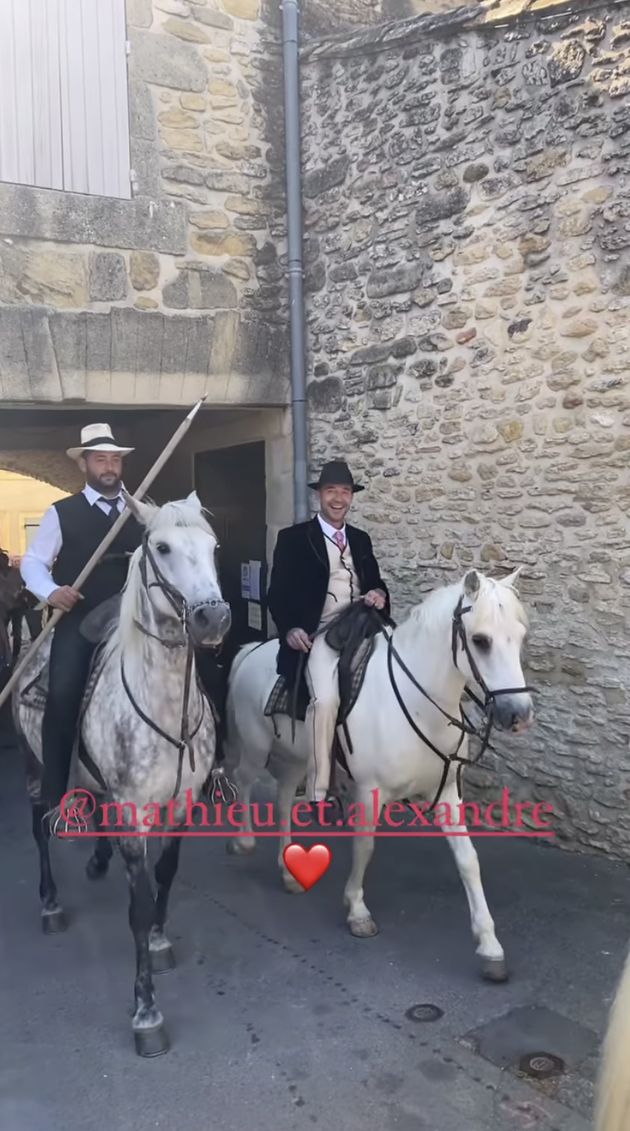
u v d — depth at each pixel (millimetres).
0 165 5375
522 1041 3154
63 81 5570
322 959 3811
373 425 5957
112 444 4043
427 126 5422
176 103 5984
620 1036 1503
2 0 5328
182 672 3254
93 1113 2844
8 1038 3275
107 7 5695
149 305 5922
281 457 6684
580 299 4703
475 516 5324
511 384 5074
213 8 6086
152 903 3279
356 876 4027
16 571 7309
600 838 4754
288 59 6207
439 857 4934
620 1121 1459
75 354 5648
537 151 4840
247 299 6336
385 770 3797
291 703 4082
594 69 4535
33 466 10305
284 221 6457
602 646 4688
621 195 4480
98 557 3611
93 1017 3410
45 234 5496
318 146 6184
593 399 4668
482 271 5191
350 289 6055
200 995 3541
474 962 3740
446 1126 2742
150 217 5883
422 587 5688
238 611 7449
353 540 4340
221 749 3941
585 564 4750
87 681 3701
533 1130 2709
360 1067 3045
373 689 3861
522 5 4773
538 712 4996
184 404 6125
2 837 5508
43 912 4160
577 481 4770
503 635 3268
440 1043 3164
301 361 6391
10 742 7895
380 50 5637
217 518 7703
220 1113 2834
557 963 3699
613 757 4664
